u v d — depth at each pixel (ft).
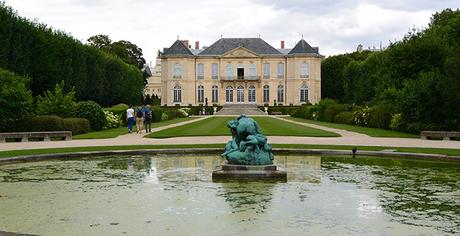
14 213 33.53
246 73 354.74
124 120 152.46
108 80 260.01
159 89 553.64
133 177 47.39
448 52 153.28
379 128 129.59
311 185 42.93
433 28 190.80
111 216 32.65
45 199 37.73
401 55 159.02
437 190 40.40
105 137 98.12
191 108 307.78
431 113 104.53
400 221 31.14
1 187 42.45
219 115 286.66
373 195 38.60
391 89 142.20
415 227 29.78
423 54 155.84
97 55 241.14
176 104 355.56
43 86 183.42
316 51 358.84
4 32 156.46
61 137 97.91
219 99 357.41
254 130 48.62
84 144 79.36
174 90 355.77
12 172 50.67
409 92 116.98
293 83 349.00
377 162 57.82
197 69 357.82
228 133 103.91
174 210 34.12
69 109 126.62
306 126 138.41
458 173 48.98
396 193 39.32
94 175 48.65
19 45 163.43
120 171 51.26
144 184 43.73
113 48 346.33
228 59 354.74
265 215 32.60
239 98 357.20
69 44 206.39
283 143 78.54
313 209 34.22
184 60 354.13
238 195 38.88
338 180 45.34
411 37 169.17
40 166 55.16
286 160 60.18
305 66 348.18
